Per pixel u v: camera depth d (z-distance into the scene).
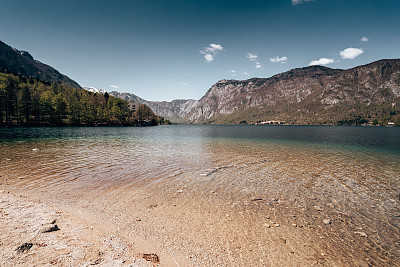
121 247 7.37
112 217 9.83
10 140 40.59
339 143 49.00
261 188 14.78
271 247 7.85
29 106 120.75
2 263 5.56
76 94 173.50
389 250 7.89
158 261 6.78
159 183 15.37
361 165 23.19
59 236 7.57
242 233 8.79
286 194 13.68
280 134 88.56
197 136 69.88
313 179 17.25
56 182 14.73
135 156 26.22
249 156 27.84
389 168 21.78
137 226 9.08
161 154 28.23
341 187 15.27
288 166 22.02
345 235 8.85
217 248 7.69
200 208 11.21
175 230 8.86
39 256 6.11
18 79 194.88
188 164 21.97
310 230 9.20
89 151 29.19
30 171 17.16
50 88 193.75
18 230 7.63
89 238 7.74
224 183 15.77
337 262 7.11
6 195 11.65
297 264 6.93
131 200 12.03
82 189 13.58
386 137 72.19
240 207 11.48
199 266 6.67
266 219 10.12
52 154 25.47
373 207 11.81
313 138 65.25
